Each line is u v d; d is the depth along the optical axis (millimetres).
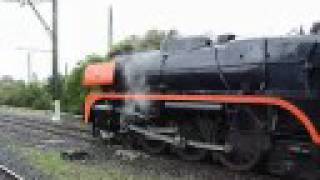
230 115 13578
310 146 11836
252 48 13180
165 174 13266
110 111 18078
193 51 15078
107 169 13945
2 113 34062
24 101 43031
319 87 11633
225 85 13820
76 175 13133
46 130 22469
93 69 19125
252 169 13648
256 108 13016
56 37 34781
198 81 14625
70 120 27625
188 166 14328
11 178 12750
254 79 13008
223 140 14070
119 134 18109
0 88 50969
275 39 12703
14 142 19172
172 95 15344
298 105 11961
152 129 16172
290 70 12227
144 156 16047
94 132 19219
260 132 12836
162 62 15961
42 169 13898
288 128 12383
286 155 12383
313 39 11953
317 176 11883
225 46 13961
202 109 14297
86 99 19281
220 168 14016
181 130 15242
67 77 34156
